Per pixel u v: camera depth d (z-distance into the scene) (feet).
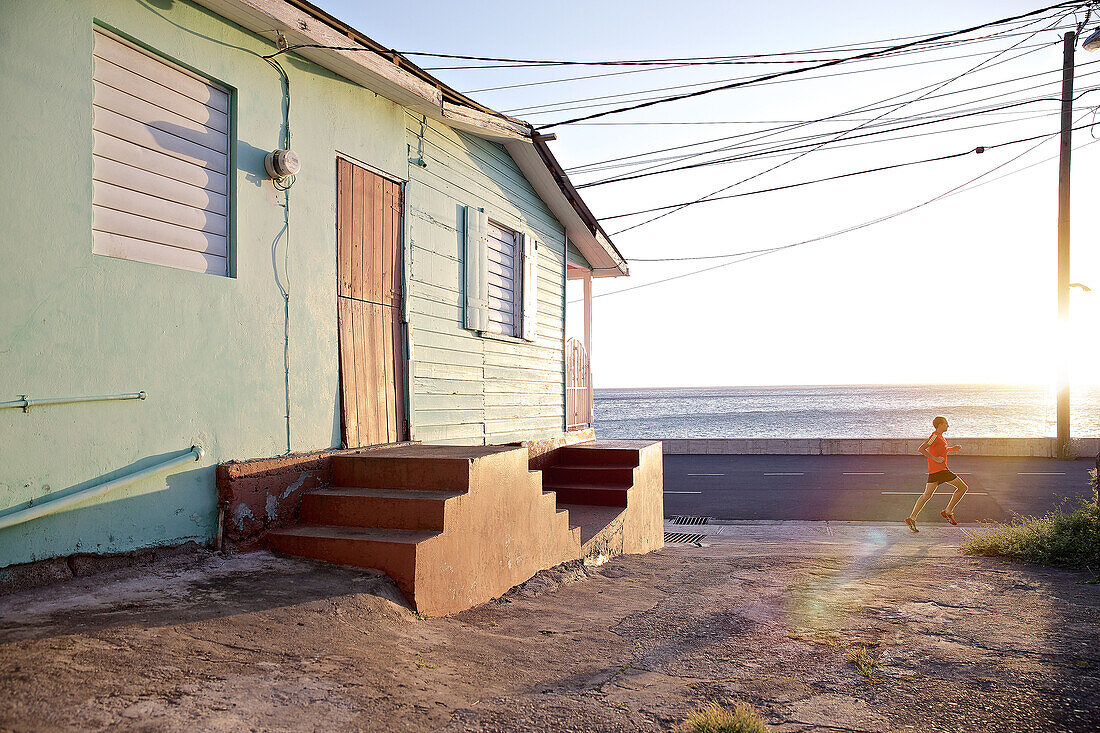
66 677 10.00
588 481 35.63
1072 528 28.76
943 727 11.57
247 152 19.21
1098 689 13.16
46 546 14.10
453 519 18.43
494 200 32.73
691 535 45.98
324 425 21.62
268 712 10.02
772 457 81.10
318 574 16.55
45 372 14.07
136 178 16.38
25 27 13.84
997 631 17.35
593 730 11.03
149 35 16.44
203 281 17.70
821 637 17.21
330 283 22.09
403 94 24.52
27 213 13.82
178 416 16.93
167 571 15.94
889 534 43.65
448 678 12.78
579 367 44.96
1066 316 68.23
